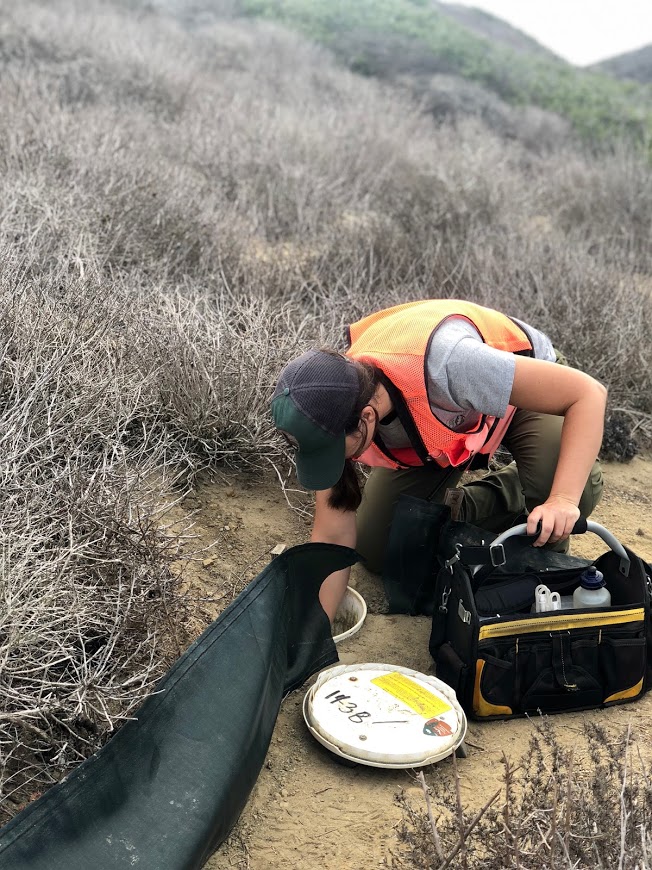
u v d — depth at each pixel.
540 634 2.36
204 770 1.97
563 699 2.43
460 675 2.39
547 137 13.66
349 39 17.80
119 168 5.25
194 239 4.87
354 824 2.07
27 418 2.67
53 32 10.88
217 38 15.26
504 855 1.72
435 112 13.74
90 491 2.43
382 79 15.74
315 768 2.25
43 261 3.82
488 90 16.06
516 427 2.87
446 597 2.47
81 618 2.15
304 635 2.48
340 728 2.29
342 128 9.08
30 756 2.07
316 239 5.87
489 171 7.76
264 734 2.19
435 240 6.02
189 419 3.29
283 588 2.40
